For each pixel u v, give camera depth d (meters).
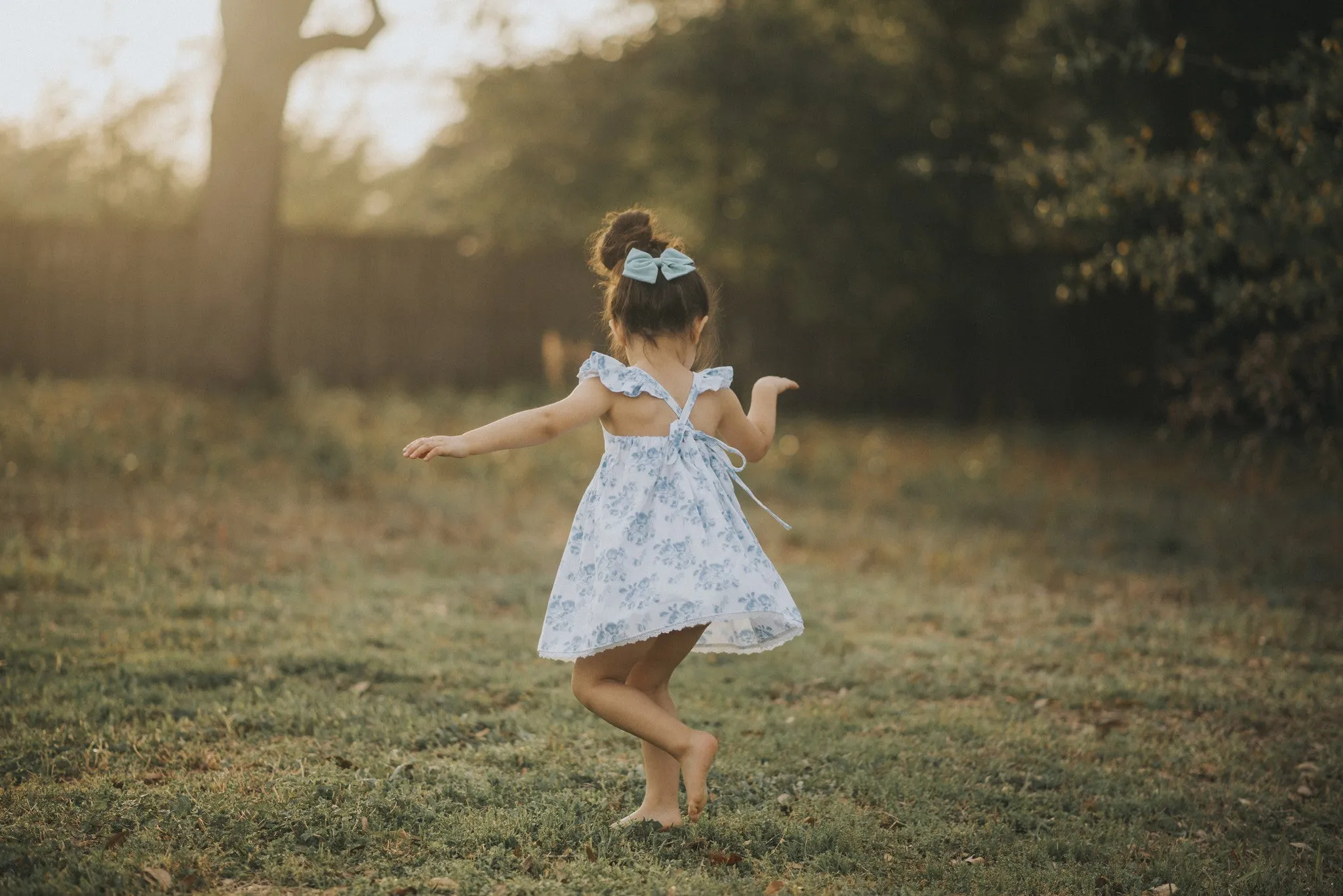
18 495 7.03
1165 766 3.90
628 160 15.66
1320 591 6.50
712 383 3.28
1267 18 11.25
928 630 5.64
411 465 9.09
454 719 3.99
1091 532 8.16
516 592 5.91
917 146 14.02
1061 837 3.30
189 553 6.16
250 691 4.23
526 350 14.89
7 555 5.79
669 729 2.94
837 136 14.17
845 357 15.26
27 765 3.43
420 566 6.39
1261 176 5.59
